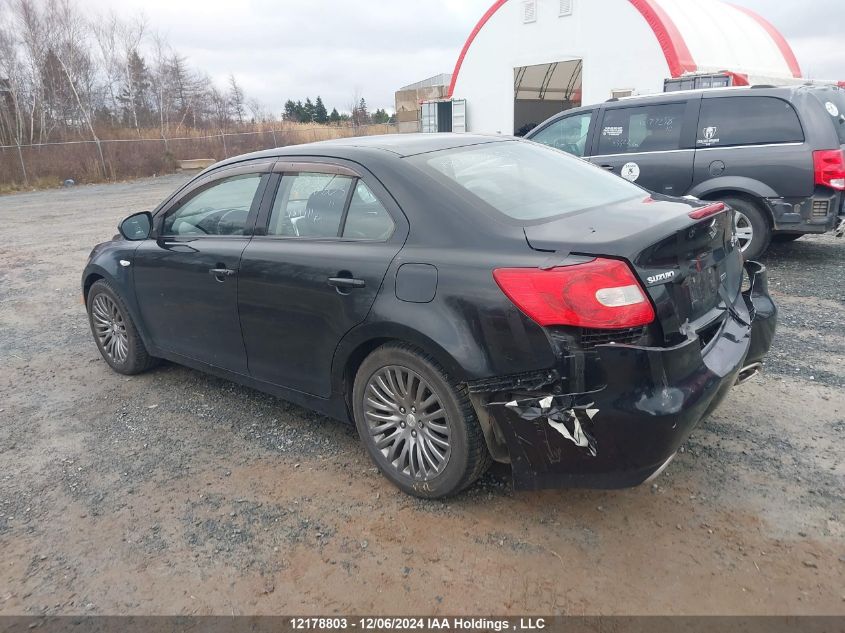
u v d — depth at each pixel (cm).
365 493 318
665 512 287
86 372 504
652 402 238
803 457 322
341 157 336
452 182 302
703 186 676
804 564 251
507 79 2027
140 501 322
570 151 801
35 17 3344
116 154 2745
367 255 304
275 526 296
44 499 329
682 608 234
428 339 274
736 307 315
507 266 257
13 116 3269
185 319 412
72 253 1015
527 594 246
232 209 385
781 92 642
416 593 250
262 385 378
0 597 260
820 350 454
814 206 627
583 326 240
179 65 4259
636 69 1659
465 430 280
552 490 309
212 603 251
